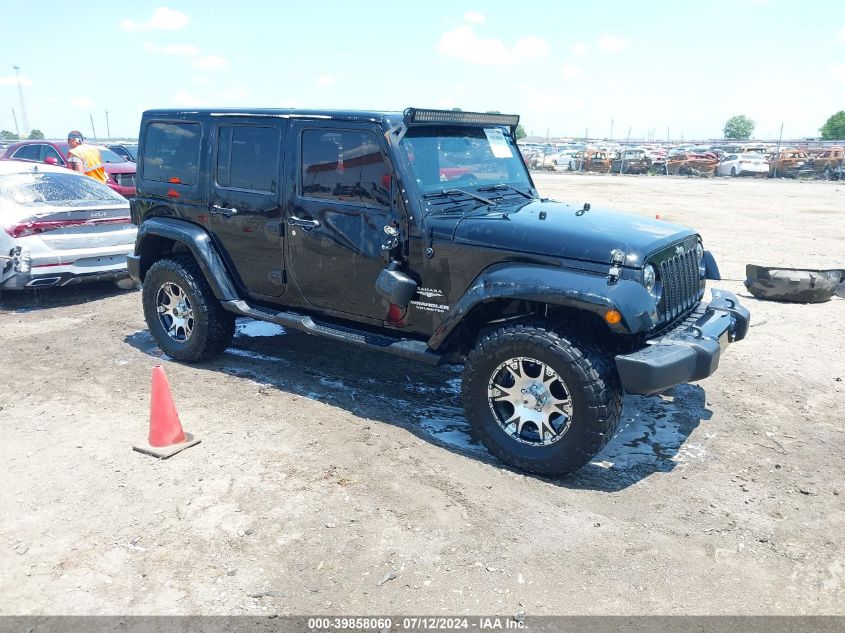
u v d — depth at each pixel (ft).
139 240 19.54
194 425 15.35
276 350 20.76
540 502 12.45
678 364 12.05
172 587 10.01
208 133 17.65
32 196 25.86
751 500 12.75
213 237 18.06
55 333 22.57
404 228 14.40
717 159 112.78
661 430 15.67
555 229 13.07
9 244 24.17
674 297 13.82
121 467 13.41
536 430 13.60
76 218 25.23
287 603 9.73
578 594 10.05
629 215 15.33
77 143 39.09
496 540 11.27
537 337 12.53
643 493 12.90
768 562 10.90
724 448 14.83
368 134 14.62
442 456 14.14
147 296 19.57
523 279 12.72
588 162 125.70
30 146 48.96
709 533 11.66
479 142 16.66
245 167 16.99
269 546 10.98
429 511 12.03
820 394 17.85
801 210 58.80
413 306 14.76
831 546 11.35
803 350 21.25
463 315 13.44
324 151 15.42
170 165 18.83
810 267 33.19
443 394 17.56
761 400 17.44
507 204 15.79
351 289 15.66
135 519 11.64
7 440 14.57
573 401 12.44
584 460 12.69
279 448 14.29
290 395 17.22
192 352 18.98
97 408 16.29
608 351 12.96
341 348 21.07
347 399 17.04
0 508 11.94
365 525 11.58
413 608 9.67
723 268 33.17
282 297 17.20
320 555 10.78
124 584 10.07
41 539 11.08
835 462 14.25
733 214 55.31
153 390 14.10
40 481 12.86
